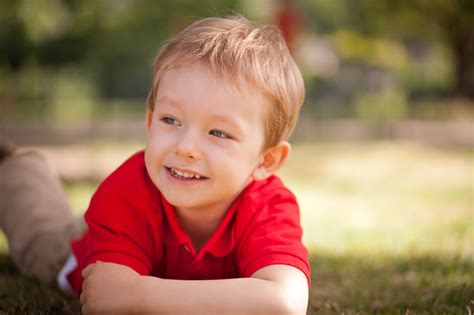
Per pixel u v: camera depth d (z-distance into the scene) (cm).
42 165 302
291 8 1109
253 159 177
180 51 174
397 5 2081
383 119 1955
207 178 169
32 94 2091
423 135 1605
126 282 167
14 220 273
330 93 2547
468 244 346
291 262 171
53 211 278
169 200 171
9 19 889
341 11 2659
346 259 309
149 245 187
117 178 189
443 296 226
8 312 195
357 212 515
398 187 718
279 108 181
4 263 292
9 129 1669
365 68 2625
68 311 204
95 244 181
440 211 509
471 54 2155
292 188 712
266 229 179
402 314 212
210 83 168
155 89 184
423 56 3475
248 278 165
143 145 1348
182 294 160
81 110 2172
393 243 356
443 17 2069
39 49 1010
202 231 191
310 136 1598
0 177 287
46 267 254
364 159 1084
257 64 176
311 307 220
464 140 1468
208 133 169
